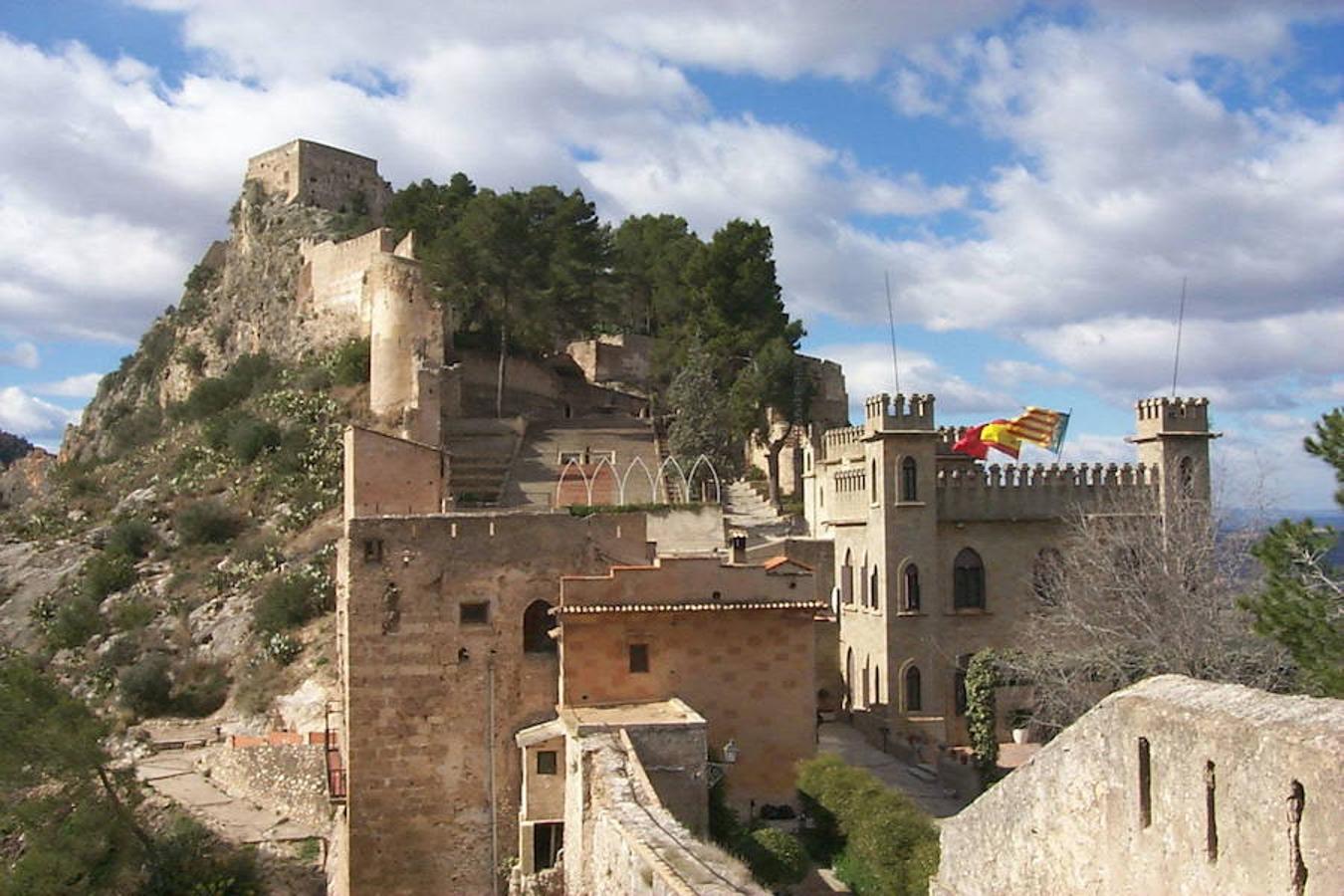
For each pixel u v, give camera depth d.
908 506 69.50
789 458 105.62
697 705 45.31
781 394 105.94
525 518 47.72
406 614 46.97
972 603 70.69
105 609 87.75
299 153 146.88
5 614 90.69
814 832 41.53
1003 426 80.88
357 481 60.25
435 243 109.94
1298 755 15.60
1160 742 18.44
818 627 77.50
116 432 144.88
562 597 45.59
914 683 68.69
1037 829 22.06
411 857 46.25
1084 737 20.55
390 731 46.69
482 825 46.53
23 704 53.53
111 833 52.78
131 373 162.75
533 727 45.88
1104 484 72.25
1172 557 57.75
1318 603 35.44
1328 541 36.50
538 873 42.25
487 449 98.25
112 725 65.19
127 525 96.12
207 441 108.94
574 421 108.25
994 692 58.56
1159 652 52.31
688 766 38.44
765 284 115.94
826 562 78.81
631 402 117.00
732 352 112.00
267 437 103.56
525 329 110.19
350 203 150.62
